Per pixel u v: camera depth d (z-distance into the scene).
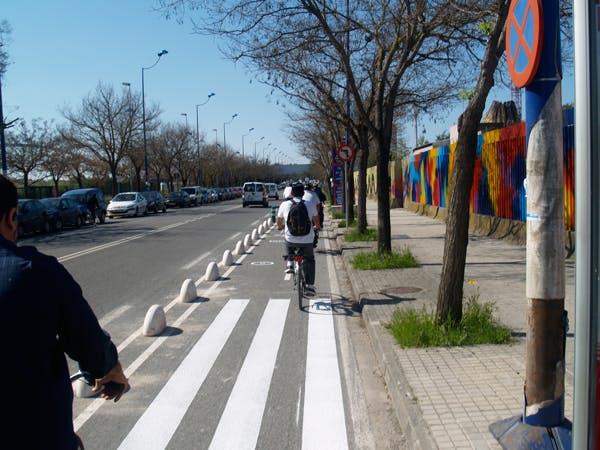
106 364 2.36
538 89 3.54
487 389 4.82
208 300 9.68
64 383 2.24
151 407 5.10
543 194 3.60
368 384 5.62
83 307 2.27
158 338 7.34
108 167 54.91
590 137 2.48
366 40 12.21
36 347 2.12
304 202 8.94
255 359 6.41
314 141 42.69
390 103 11.62
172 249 17.22
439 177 24.11
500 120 24.05
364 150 17.44
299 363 6.27
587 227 2.51
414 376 5.19
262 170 123.06
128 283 11.38
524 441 3.66
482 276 10.13
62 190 52.47
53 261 2.29
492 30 5.78
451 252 6.36
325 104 17.05
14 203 2.33
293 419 4.81
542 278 3.64
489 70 5.88
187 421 4.80
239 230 24.02
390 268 11.57
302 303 9.12
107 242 19.58
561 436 3.60
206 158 73.62
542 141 3.57
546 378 3.67
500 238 15.57
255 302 9.48
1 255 2.18
